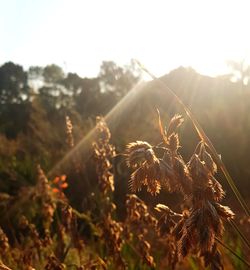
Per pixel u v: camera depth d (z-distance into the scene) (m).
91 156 3.64
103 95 19.50
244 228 3.78
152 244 3.81
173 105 10.95
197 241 1.62
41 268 3.76
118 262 3.55
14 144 12.34
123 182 6.90
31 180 9.59
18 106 30.22
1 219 6.66
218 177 7.18
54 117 15.34
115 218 4.37
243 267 3.08
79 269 3.29
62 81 29.77
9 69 40.81
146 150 1.75
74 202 6.60
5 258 3.92
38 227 5.70
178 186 1.71
